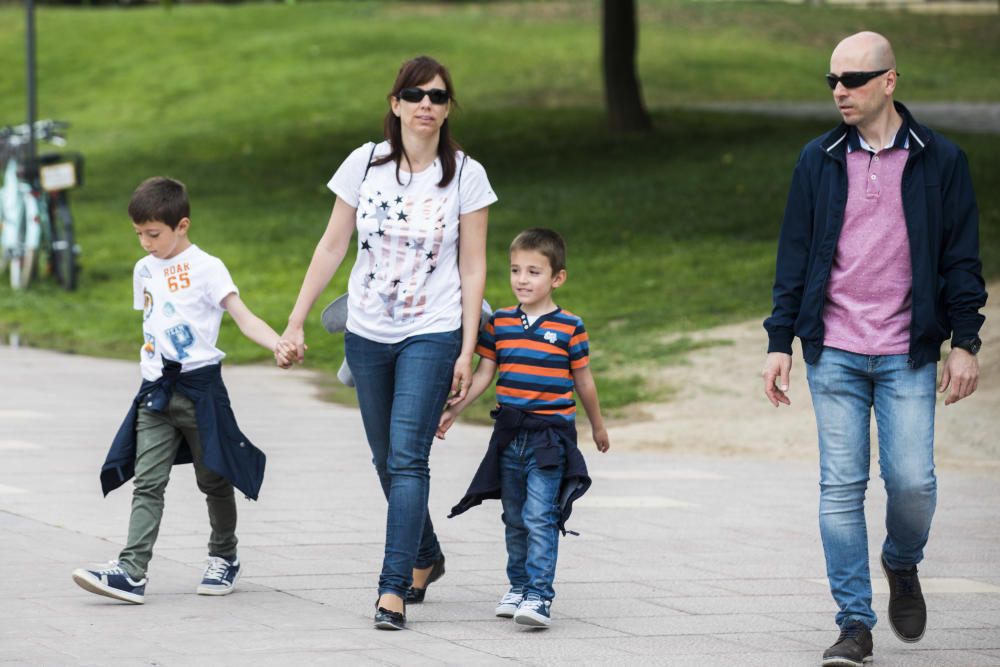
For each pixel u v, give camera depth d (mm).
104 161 103000
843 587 16078
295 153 102000
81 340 54250
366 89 122188
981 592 19984
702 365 44188
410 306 17375
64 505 24641
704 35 146500
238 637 16422
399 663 15438
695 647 16531
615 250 66938
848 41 15922
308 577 19844
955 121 97938
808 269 16359
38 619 17062
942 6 169000
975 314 15867
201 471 18641
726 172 84250
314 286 18031
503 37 140375
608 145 95812
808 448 35000
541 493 17531
